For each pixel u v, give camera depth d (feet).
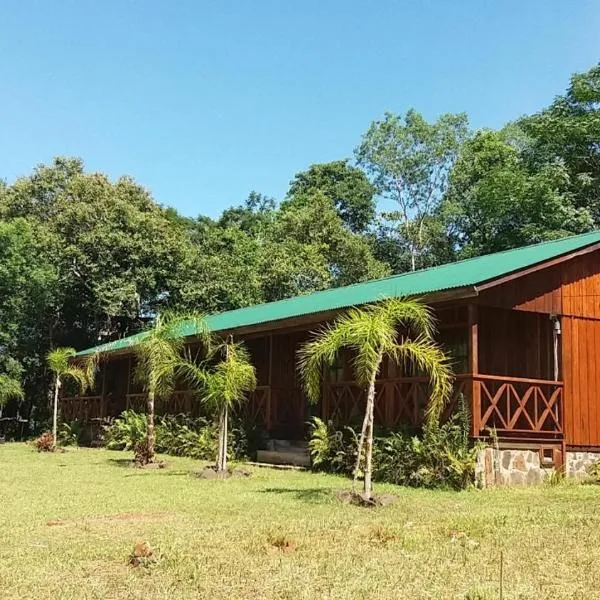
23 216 104.27
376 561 20.07
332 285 114.93
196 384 59.06
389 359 43.91
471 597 16.74
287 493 33.96
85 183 99.81
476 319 38.24
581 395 42.60
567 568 19.66
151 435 49.32
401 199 147.23
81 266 93.61
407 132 145.38
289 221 119.85
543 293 41.65
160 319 49.34
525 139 130.00
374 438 40.40
